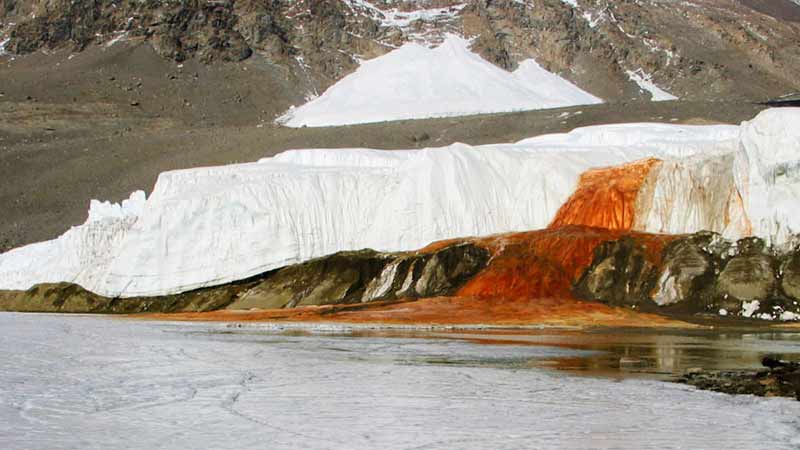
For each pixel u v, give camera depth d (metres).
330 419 24.09
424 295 72.31
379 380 31.45
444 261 73.94
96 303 87.06
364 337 50.56
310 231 82.94
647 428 23.00
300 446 20.80
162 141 183.25
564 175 81.56
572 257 70.25
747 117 165.12
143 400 26.91
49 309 88.81
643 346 43.88
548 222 79.62
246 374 33.03
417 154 86.56
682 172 75.12
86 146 182.38
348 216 84.00
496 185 82.81
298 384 30.45
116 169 169.00
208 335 52.41
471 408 25.75
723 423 23.58
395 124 187.38
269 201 83.81
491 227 80.94
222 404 26.33
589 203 77.75
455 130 175.38
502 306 65.75
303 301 76.38
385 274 75.81
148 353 40.59
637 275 67.44
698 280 65.12
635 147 86.19
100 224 93.62
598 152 85.25
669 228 73.56
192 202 85.12
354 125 190.25
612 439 21.70
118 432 22.19
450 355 39.91
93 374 32.81
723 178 73.06
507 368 35.00
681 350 41.59
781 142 65.62
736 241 67.31
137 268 85.56
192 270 83.44
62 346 44.03
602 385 30.20
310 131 184.88
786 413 24.95
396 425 23.38
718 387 29.41
